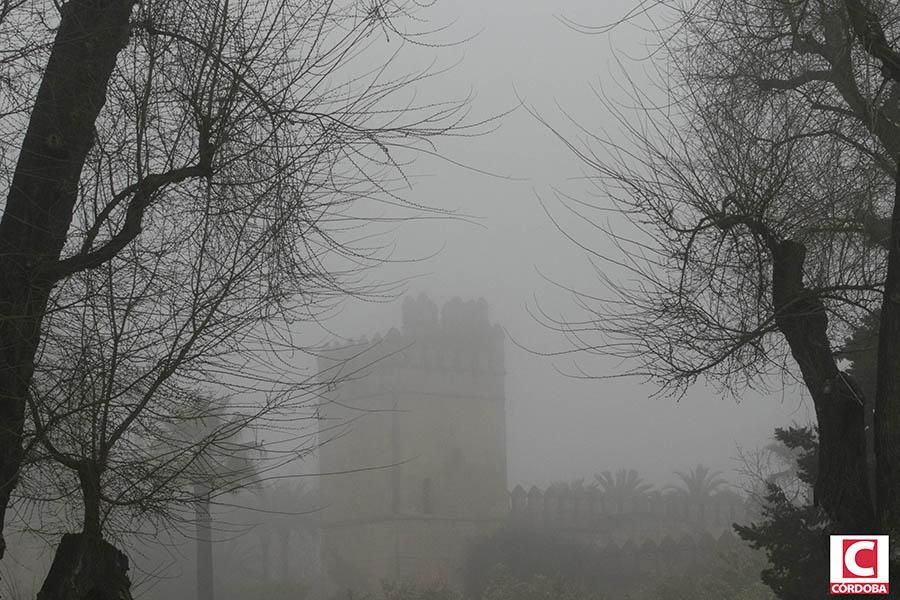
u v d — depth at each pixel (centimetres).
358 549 11556
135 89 1289
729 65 1781
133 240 1270
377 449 11538
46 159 1209
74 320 1234
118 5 1274
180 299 1245
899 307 1318
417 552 11369
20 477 1211
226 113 1266
